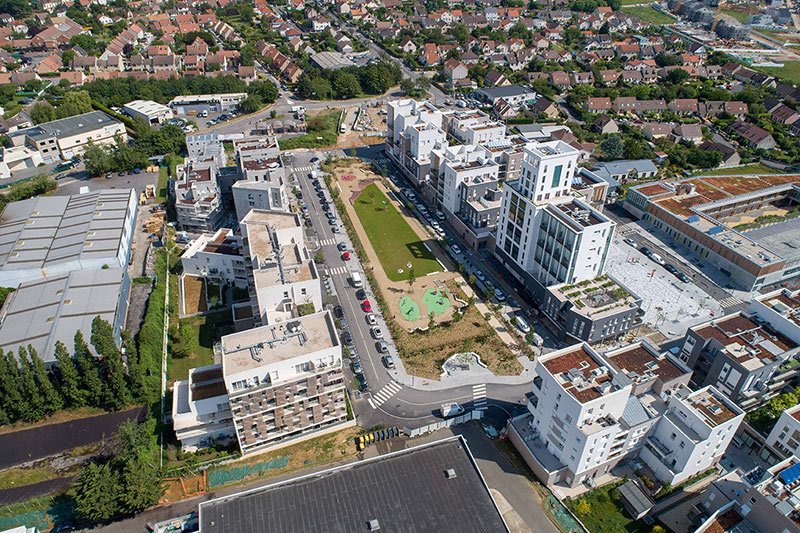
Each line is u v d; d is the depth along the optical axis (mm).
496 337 147375
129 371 122688
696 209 194000
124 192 191625
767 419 119750
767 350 123562
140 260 174125
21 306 140875
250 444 113688
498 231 174125
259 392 105750
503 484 110125
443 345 144500
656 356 119250
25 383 114375
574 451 104500
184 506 105312
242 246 154750
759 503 91438
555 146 165625
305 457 114812
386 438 119500
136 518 103062
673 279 171375
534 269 160125
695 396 111375
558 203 152500
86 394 120250
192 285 165000
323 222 198625
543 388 109812
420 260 178875
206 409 112250
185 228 188875
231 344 111000
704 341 127750
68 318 136250
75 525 101500
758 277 164125
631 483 107688
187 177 193625
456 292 163875
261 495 96125
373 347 143875
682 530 101688
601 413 103812
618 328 141000
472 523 91688
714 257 177750
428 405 127500
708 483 110688
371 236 190875
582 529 102000
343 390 116312
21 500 103688
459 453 104250
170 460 113062
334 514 92688
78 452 112688
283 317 124438
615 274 172500
